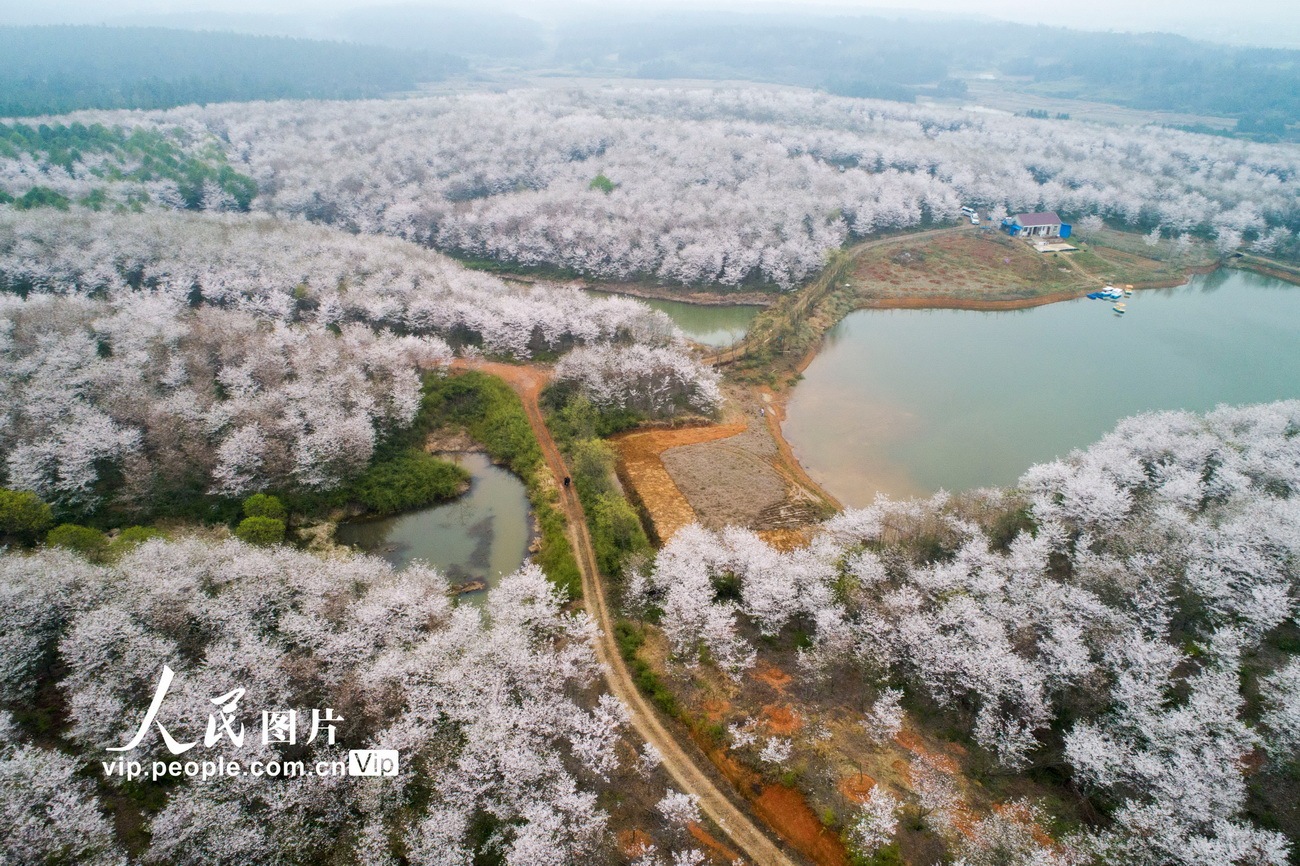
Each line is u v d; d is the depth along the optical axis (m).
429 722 49.12
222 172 171.12
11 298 100.88
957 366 122.31
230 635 54.56
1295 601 60.06
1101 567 61.00
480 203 171.38
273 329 104.94
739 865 45.44
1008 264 164.50
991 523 69.94
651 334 112.88
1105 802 46.66
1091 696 51.28
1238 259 173.25
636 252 151.00
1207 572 59.91
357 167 182.75
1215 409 101.25
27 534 70.38
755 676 57.81
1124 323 142.12
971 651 53.25
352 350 96.94
